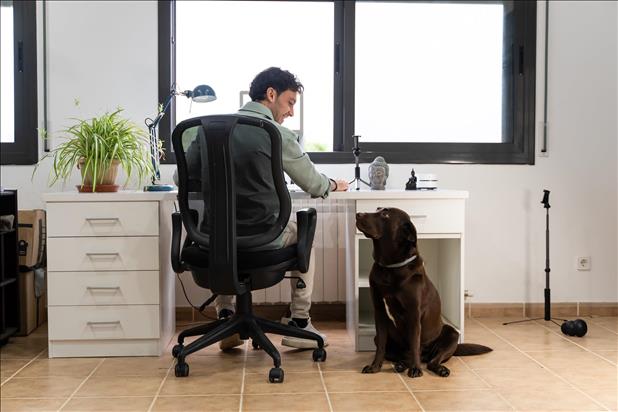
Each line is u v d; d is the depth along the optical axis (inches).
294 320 120.0
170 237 125.6
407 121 146.6
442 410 85.2
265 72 109.7
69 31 139.6
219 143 94.0
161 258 114.7
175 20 143.8
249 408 86.3
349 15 144.0
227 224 95.6
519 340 123.6
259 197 100.0
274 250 100.7
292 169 104.4
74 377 101.2
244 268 99.5
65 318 112.5
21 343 123.6
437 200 113.3
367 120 146.3
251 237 97.9
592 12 145.6
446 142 146.0
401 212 101.7
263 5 145.4
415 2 145.9
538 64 145.3
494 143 145.9
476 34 146.9
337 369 104.8
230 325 106.3
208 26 144.7
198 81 144.4
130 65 140.7
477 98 147.3
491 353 113.9
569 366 105.7
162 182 141.9
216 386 96.2
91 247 112.1
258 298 141.9
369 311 140.4
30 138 139.7
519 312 146.1
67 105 140.2
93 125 118.7
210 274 96.8
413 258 100.6
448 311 125.2
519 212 146.1
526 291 146.6
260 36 145.6
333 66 145.4
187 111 144.3
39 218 133.2
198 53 144.6
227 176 94.8
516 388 94.3
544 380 98.1
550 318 143.3
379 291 102.9
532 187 146.1
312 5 145.9
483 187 145.4
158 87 141.3
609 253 146.6
